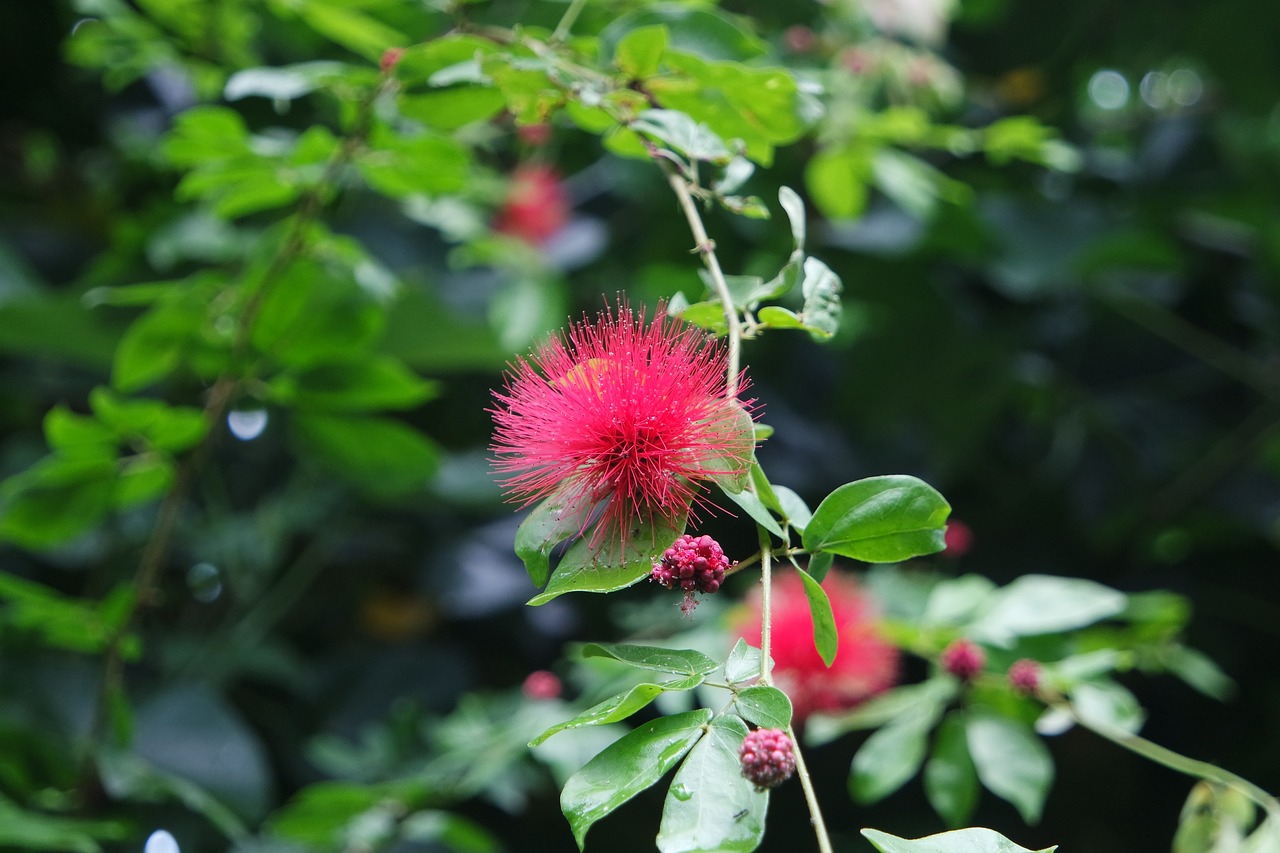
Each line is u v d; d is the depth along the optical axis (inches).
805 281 27.6
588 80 30.1
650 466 26.4
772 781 24.7
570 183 53.2
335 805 36.4
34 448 54.4
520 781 41.1
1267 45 57.3
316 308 34.9
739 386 26.9
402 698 53.2
